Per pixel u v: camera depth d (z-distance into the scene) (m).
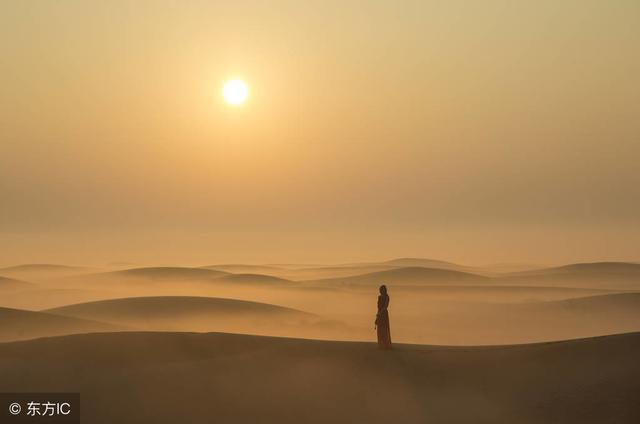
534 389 46.06
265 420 42.81
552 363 50.47
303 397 46.62
